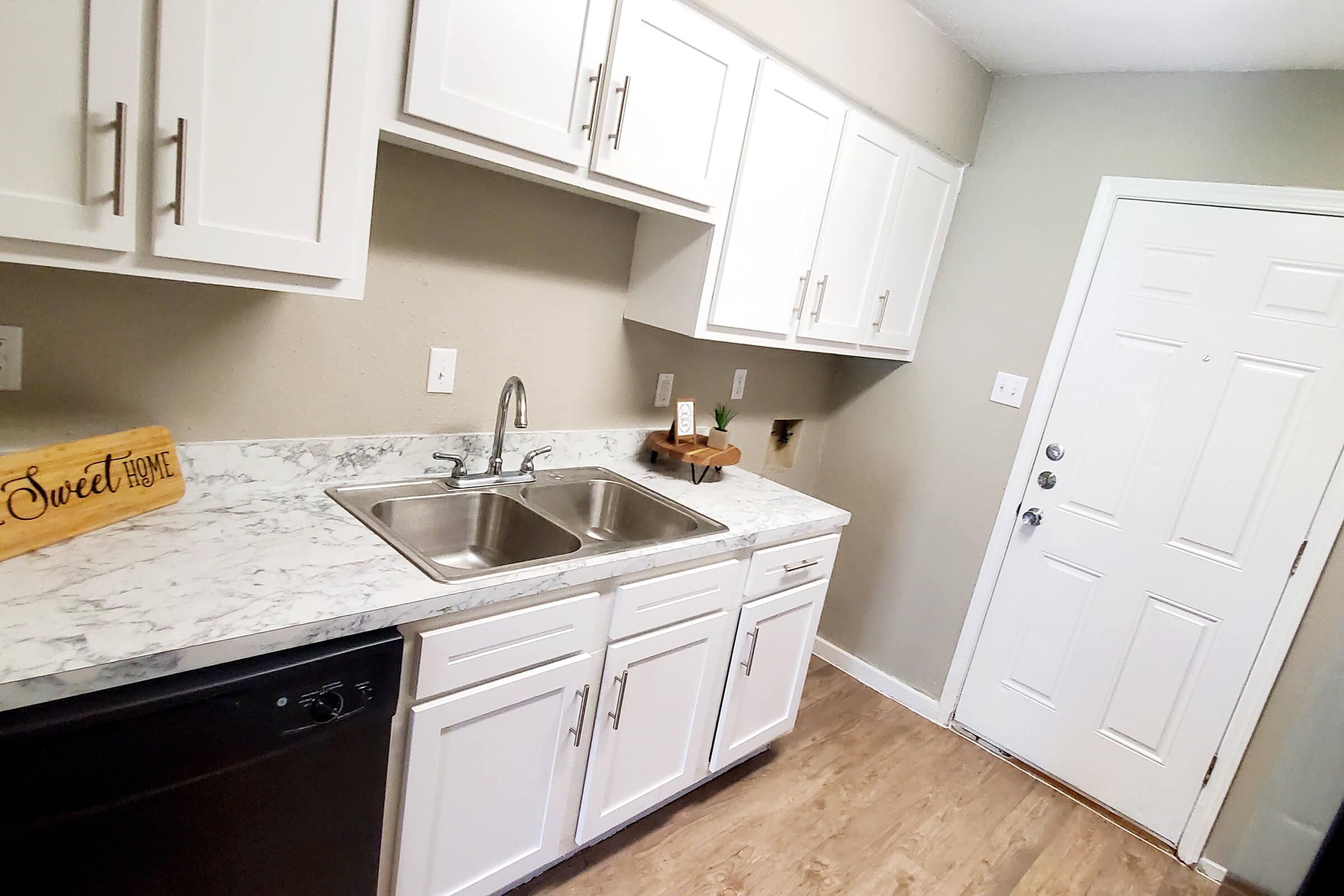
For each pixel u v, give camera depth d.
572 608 1.41
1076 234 2.35
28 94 0.86
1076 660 2.41
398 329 1.60
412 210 1.55
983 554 2.60
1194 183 2.12
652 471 2.17
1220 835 2.13
